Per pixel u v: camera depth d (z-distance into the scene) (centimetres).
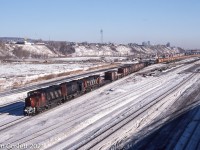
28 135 2680
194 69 9269
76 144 2433
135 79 6812
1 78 6712
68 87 4234
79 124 2988
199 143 2505
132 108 3794
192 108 3797
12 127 2961
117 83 6153
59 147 2372
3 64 11369
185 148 2366
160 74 7869
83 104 4012
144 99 4412
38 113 3519
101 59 16000
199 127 2962
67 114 3447
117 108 3809
